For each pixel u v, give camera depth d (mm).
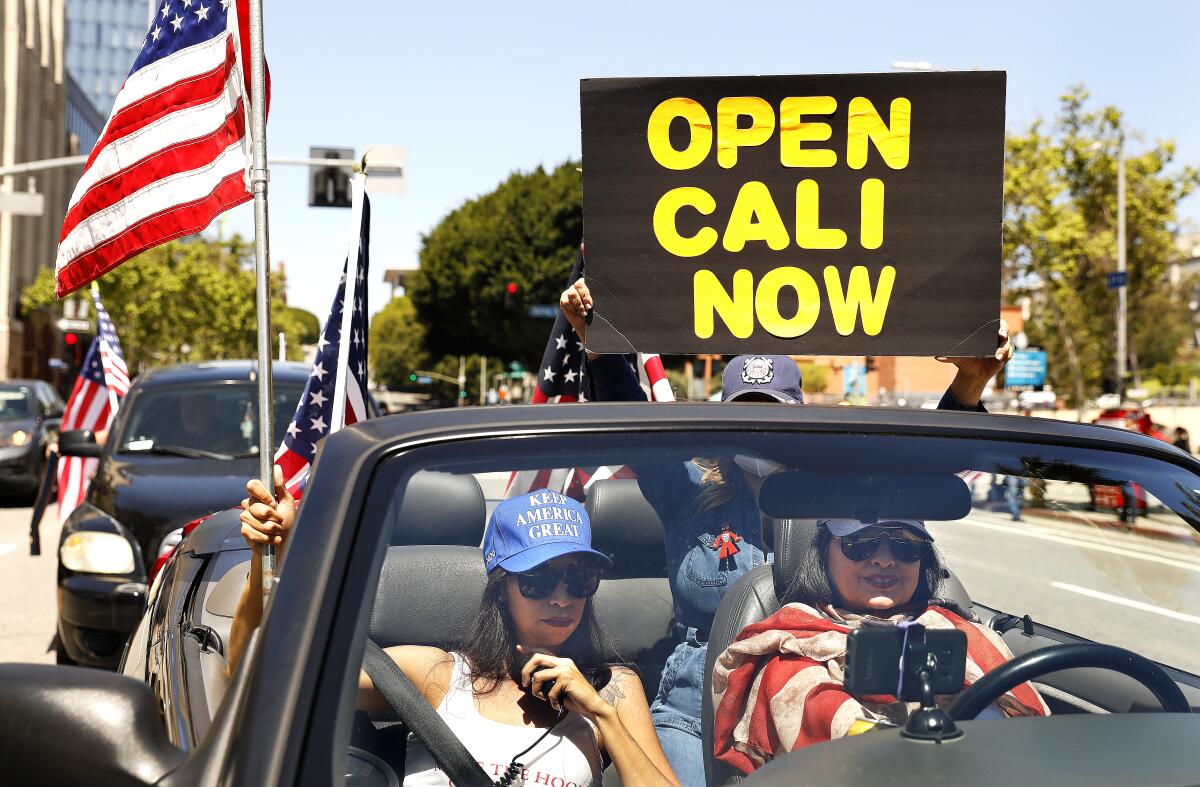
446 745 1893
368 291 4434
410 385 113375
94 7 101562
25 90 56594
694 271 2896
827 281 2883
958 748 1741
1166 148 33625
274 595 1677
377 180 10891
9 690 1537
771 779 1693
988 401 35469
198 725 2404
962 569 2109
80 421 9430
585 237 2906
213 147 4074
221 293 50000
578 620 2029
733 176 2885
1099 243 33125
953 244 2861
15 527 13656
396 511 1803
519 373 61906
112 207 4172
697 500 2113
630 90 2883
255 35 3600
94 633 5566
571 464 1913
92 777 1479
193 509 5852
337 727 1526
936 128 2855
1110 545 2133
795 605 2057
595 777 1943
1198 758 1717
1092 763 1694
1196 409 36906
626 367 3537
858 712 1852
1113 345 36062
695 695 2098
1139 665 1985
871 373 63375
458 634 1988
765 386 3832
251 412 6996
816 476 2014
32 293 49969
